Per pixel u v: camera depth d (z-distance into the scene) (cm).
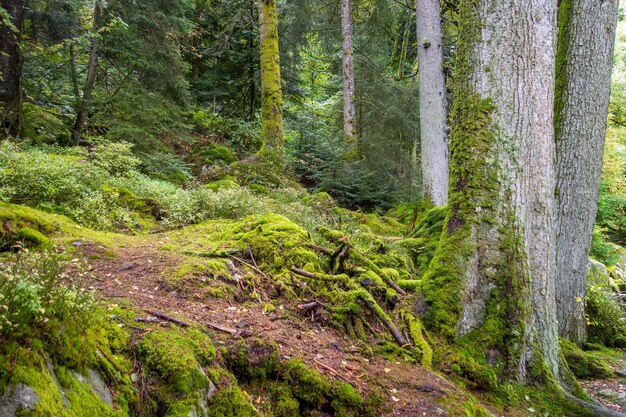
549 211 401
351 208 1309
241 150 1439
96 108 916
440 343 364
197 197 661
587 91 594
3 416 140
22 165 513
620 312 696
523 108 395
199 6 1597
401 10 1546
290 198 942
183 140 1115
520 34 396
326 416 264
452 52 1324
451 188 421
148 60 965
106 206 565
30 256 256
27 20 936
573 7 599
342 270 427
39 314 177
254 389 259
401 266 549
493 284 381
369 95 1508
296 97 1733
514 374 356
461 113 418
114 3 905
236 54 1594
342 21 1456
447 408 283
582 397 376
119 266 366
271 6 1217
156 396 212
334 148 1428
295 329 325
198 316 293
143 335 241
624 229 1744
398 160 1423
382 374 303
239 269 400
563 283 611
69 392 172
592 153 602
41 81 1001
